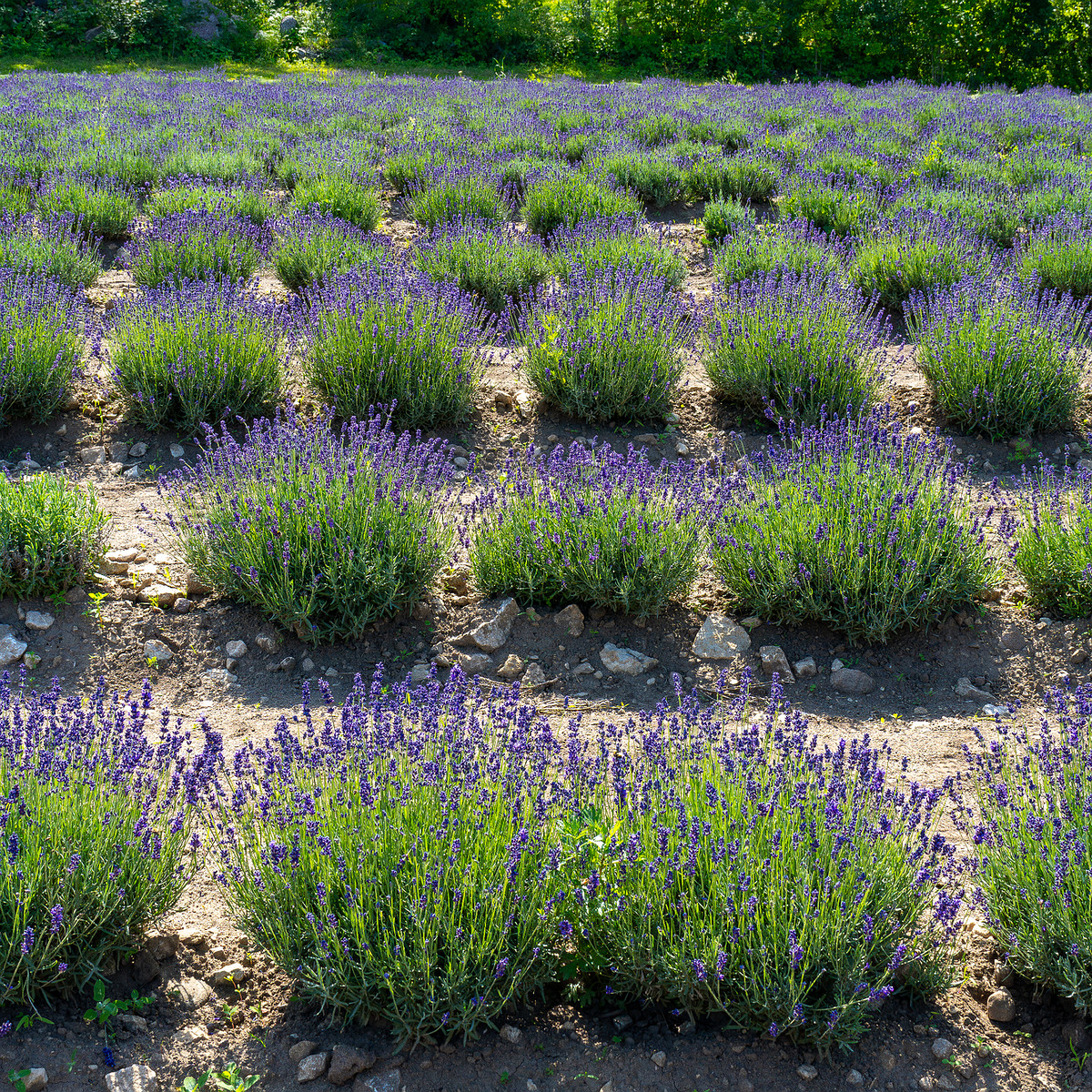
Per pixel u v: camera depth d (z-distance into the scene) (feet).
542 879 9.82
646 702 15.64
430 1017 9.66
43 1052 9.26
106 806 10.43
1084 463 23.02
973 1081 9.48
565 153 48.57
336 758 10.97
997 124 57.88
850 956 9.60
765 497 17.88
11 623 16.28
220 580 17.11
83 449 22.04
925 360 25.81
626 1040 9.85
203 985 10.26
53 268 28.63
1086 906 9.94
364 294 24.59
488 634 16.81
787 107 61.11
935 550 16.85
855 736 14.79
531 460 20.27
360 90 72.49
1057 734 14.60
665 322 25.70
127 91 67.05
